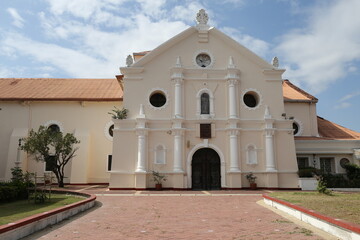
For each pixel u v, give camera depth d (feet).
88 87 105.81
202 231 29.55
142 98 79.00
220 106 79.97
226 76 80.74
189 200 54.44
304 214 33.42
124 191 71.15
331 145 87.61
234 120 77.56
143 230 30.12
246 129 79.05
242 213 39.88
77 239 26.48
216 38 82.94
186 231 29.60
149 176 75.56
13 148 92.53
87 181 92.38
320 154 87.86
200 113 79.10
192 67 81.00
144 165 74.95
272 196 48.47
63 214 35.27
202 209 43.80
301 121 94.84
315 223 30.66
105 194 64.39
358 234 22.98
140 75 79.92
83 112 96.89
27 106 97.04
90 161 94.22
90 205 45.55
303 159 89.10
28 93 99.40
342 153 87.25
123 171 75.05
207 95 80.89
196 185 76.84
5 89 102.37
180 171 74.74
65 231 29.48
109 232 29.22
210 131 78.07
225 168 77.00
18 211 37.55
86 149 92.58
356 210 32.55
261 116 80.33
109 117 96.48
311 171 78.33
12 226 24.71
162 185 75.00
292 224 31.99
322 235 26.86
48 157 84.33
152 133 77.46
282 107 81.10
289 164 78.38
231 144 77.05
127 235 28.04
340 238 25.61
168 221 34.81
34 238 26.58
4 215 34.09
